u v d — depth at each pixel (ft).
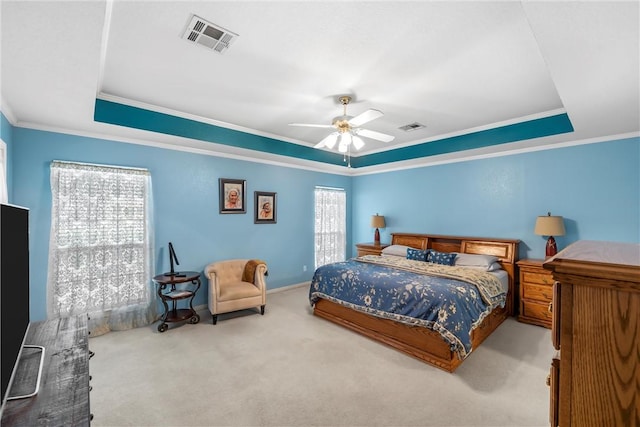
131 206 11.91
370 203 20.72
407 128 13.84
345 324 11.85
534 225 13.64
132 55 7.59
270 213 16.99
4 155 8.71
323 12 6.04
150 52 7.46
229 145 13.29
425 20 6.28
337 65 8.15
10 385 3.55
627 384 2.10
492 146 13.29
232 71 8.47
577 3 4.38
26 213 4.96
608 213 11.80
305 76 8.78
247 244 15.98
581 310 2.25
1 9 4.58
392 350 9.94
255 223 16.31
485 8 5.92
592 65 6.16
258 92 9.91
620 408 2.12
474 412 6.86
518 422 6.52
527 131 12.10
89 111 8.96
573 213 12.59
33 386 3.77
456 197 16.30
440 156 15.43
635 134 11.18
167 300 12.34
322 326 12.06
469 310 9.43
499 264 13.80
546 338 10.97
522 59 7.79
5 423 3.14
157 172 12.80
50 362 4.35
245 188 15.85
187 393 7.55
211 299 12.42
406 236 17.70
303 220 18.79
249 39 6.97
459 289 9.73
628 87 7.17
